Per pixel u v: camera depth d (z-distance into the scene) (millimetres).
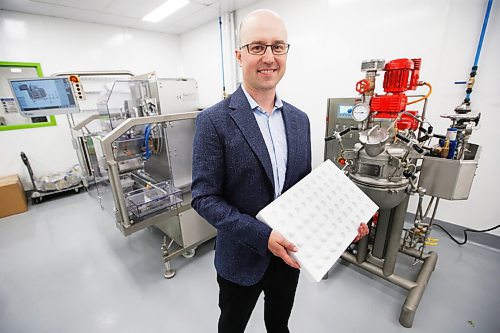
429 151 1429
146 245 2225
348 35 2494
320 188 808
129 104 2016
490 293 1564
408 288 1479
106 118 2031
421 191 1253
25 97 2270
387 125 1268
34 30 3188
